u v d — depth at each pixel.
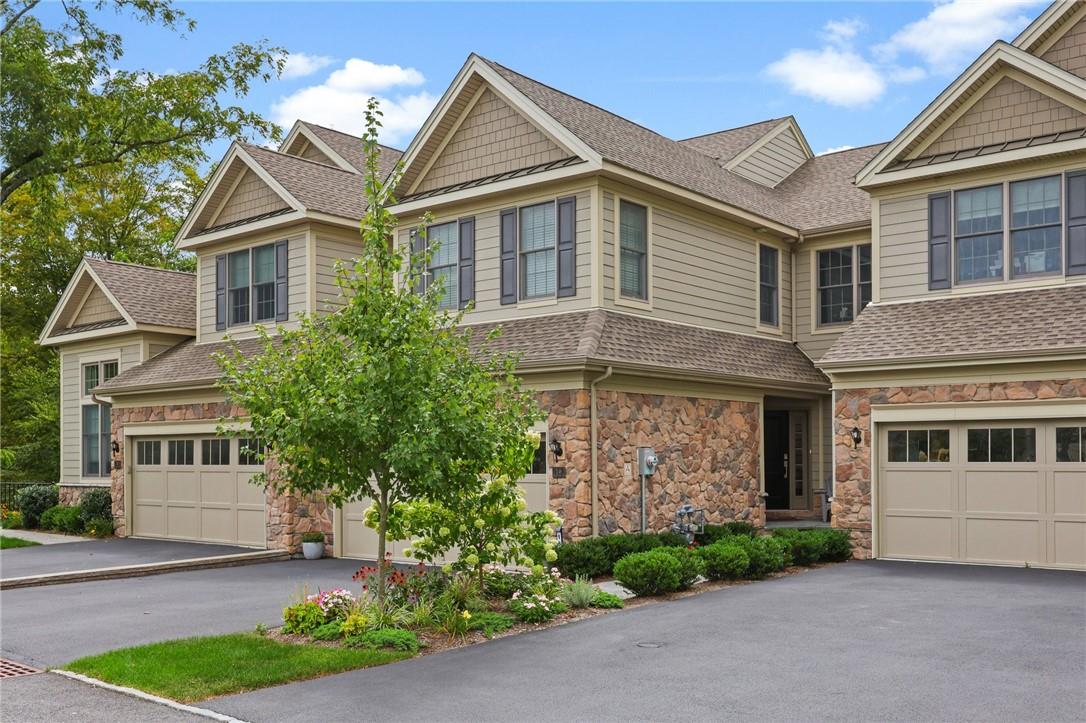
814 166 24.62
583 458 14.24
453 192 17.28
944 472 14.87
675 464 16.11
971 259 16.09
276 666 8.56
